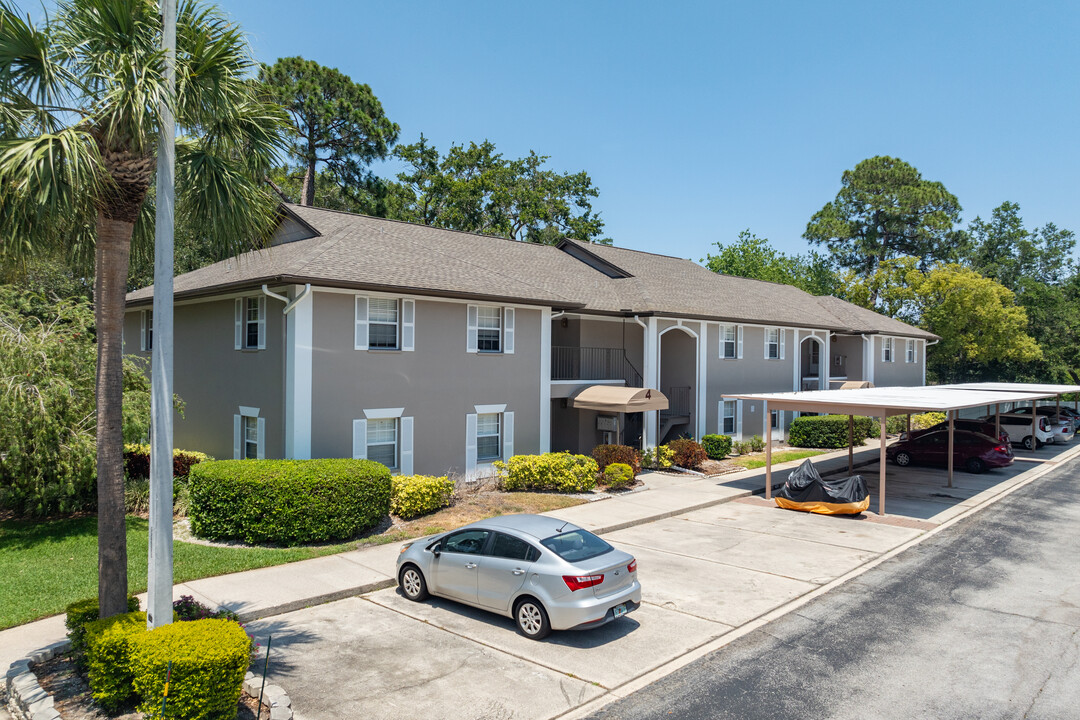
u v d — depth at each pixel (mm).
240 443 18469
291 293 16094
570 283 25797
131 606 8547
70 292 28359
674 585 12148
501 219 51875
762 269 65250
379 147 46031
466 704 7668
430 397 18578
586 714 7496
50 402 13836
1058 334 58312
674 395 28250
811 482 18781
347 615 10508
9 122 7148
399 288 17062
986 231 73500
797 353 34156
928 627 10227
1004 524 17375
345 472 14266
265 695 7441
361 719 7301
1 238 7328
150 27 7555
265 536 13688
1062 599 11539
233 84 8102
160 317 7426
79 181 6871
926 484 23438
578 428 25406
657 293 27234
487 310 20172
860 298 58594
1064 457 30219
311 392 16172
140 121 6879
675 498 20000
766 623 10367
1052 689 8180
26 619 9844
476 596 10250
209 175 8211
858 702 7828
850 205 71062
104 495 7961
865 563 13719
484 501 17984
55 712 6965
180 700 6480
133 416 16203
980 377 57500
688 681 8344
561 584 9234
